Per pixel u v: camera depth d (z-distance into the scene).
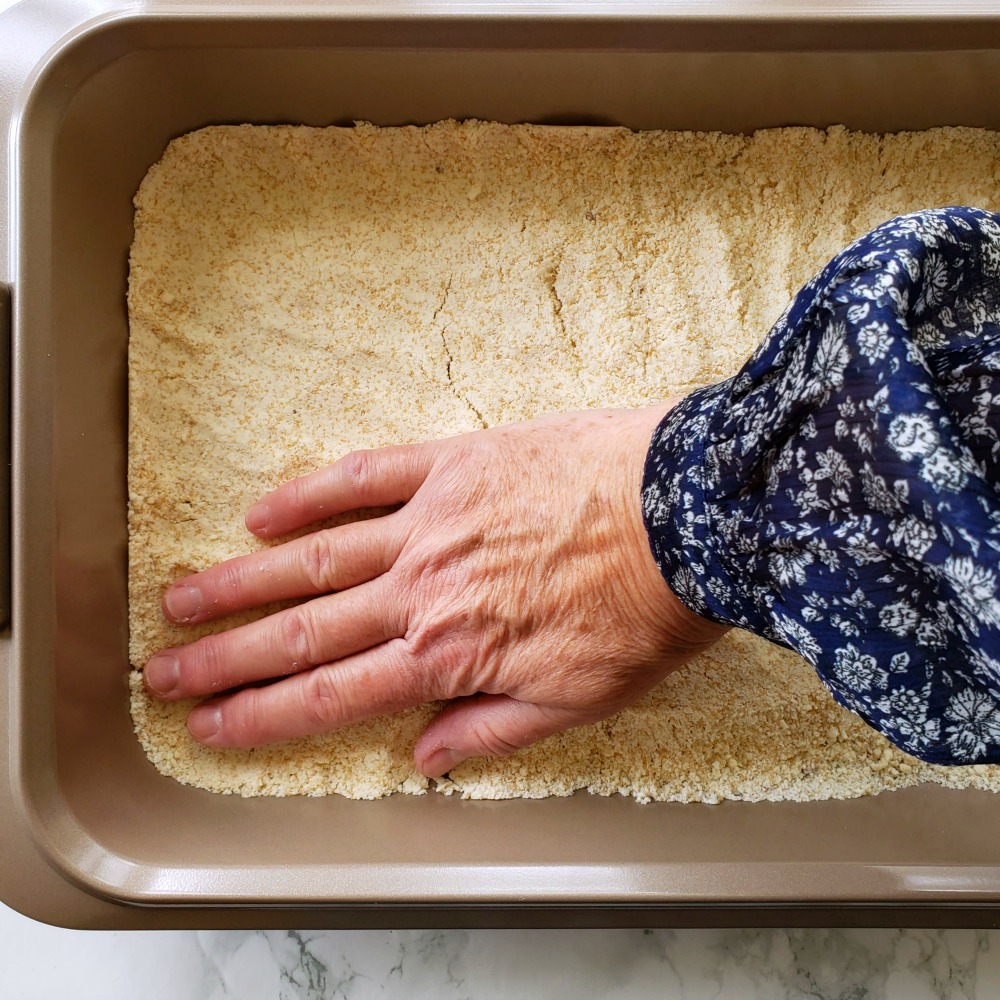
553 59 0.39
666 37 0.39
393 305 0.43
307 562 0.40
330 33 0.38
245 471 0.42
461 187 0.43
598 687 0.38
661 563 0.35
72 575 0.39
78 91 0.39
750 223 0.43
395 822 0.41
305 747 0.42
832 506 0.29
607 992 0.43
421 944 0.43
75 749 0.39
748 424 0.31
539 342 0.43
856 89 0.41
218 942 0.44
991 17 0.38
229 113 0.41
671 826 0.41
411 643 0.39
